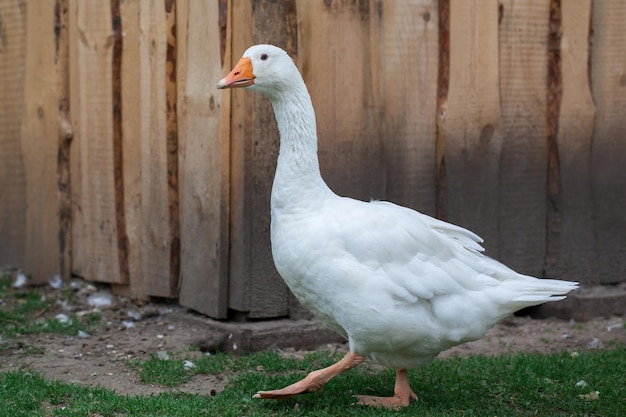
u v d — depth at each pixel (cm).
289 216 277
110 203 374
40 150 396
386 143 348
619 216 382
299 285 276
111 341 335
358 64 342
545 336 350
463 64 354
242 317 340
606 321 365
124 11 364
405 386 285
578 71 371
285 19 332
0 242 417
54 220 393
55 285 390
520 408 287
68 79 387
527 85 365
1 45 407
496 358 321
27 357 320
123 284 375
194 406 277
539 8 364
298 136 280
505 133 363
